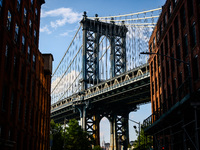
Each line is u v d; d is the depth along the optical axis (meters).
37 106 39.41
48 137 47.00
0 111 23.47
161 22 48.41
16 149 28.47
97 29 121.25
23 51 31.83
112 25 123.25
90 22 120.50
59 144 72.81
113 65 116.69
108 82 100.94
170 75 41.34
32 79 35.75
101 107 115.00
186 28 33.84
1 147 23.50
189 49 32.41
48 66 48.12
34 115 36.34
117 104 115.75
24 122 31.50
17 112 28.14
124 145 120.19
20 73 29.38
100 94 103.31
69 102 119.62
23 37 31.97
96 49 119.62
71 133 75.62
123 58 121.25
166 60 44.69
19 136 29.77
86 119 114.75
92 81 117.12
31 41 35.66
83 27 119.56
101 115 123.81
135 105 117.44
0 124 23.77
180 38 36.22
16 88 28.31
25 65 31.98
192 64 31.48
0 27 23.50
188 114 25.34
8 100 25.33
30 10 35.28
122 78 95.69
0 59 23.36
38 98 39.84
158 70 50.94
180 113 24.88
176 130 34.06
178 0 36.84
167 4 43.66
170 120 29.48
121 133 121.56
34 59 37.69
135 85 85.19
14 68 28.23
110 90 96.31
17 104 28.17
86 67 115.75
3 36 23.78
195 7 30.50
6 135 24.64
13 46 26.72
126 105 117.38
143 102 109.25
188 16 33.06
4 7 24.50
